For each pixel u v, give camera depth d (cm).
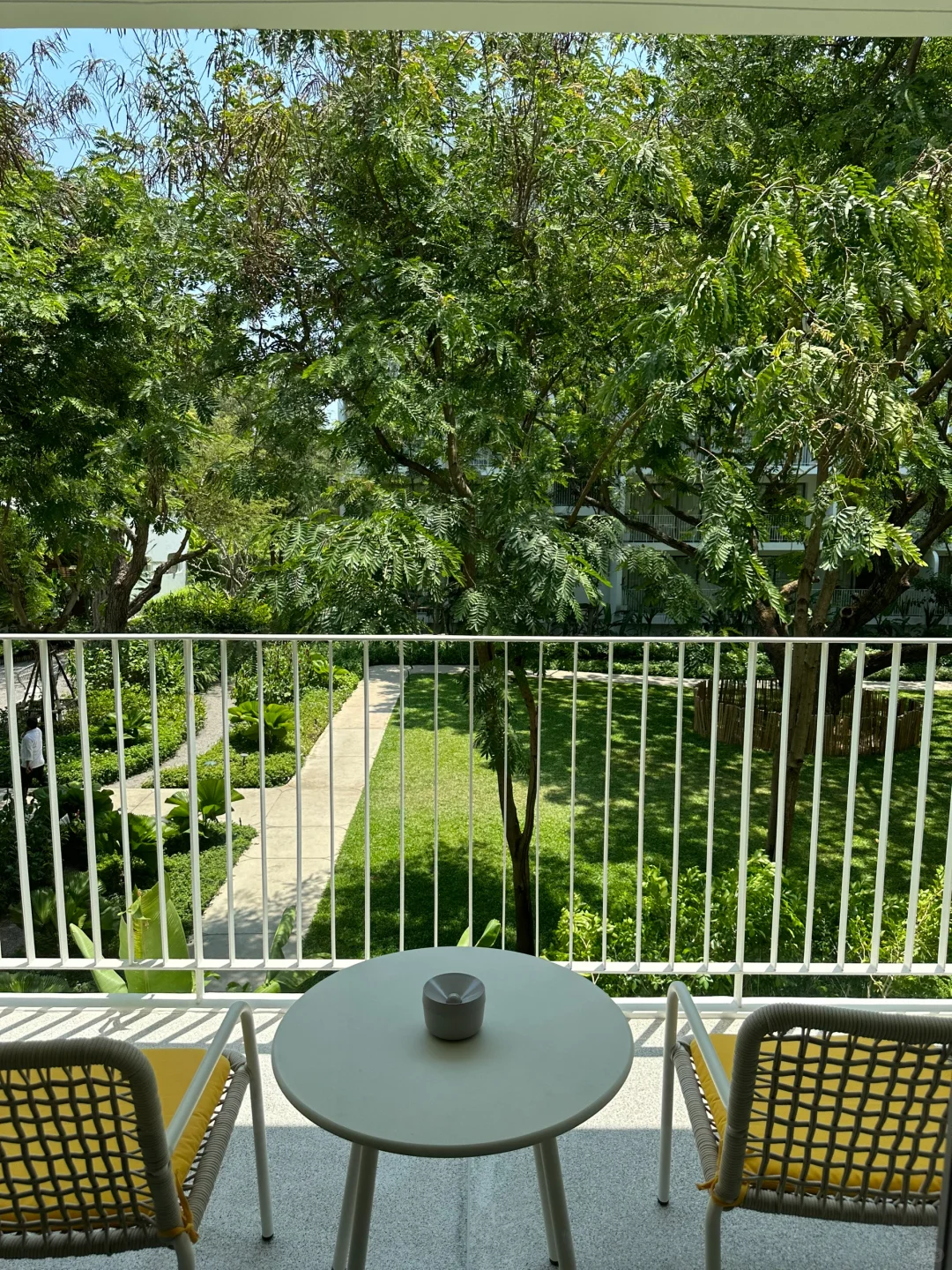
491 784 1152
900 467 633
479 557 555
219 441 970
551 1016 171
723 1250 197
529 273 612
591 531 589
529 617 536
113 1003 281
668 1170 207
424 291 567
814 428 472
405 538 495
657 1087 248
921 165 482
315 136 571
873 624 1727
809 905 281
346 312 600
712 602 598
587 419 631
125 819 284
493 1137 136
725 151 648
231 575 1491
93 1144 159
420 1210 207
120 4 218
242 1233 201
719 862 928
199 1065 182
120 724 277
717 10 226
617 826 1024
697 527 574
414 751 1279
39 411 789
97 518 982
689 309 451
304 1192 212
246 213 586
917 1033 129
